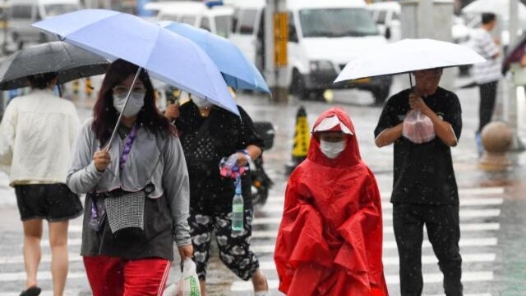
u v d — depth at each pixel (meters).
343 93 62.56
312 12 59.28
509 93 38.09
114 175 13.75
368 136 43.38
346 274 14.59
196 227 17.44
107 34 13.12
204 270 17.52
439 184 17.06
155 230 13.84
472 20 75.25
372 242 14.98
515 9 37.72
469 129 45.50
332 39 58.44
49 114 18.67
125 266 13.83
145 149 13.83
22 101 18.80
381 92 56.41
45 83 18.88
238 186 17.41
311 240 14.57
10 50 77.75
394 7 74.06
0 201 30.91
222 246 17.61
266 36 59.69
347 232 14.55
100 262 13.94
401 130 17.06
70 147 18.75
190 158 17.30
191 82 12.95
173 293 14.29
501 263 22.72
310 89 58.00
